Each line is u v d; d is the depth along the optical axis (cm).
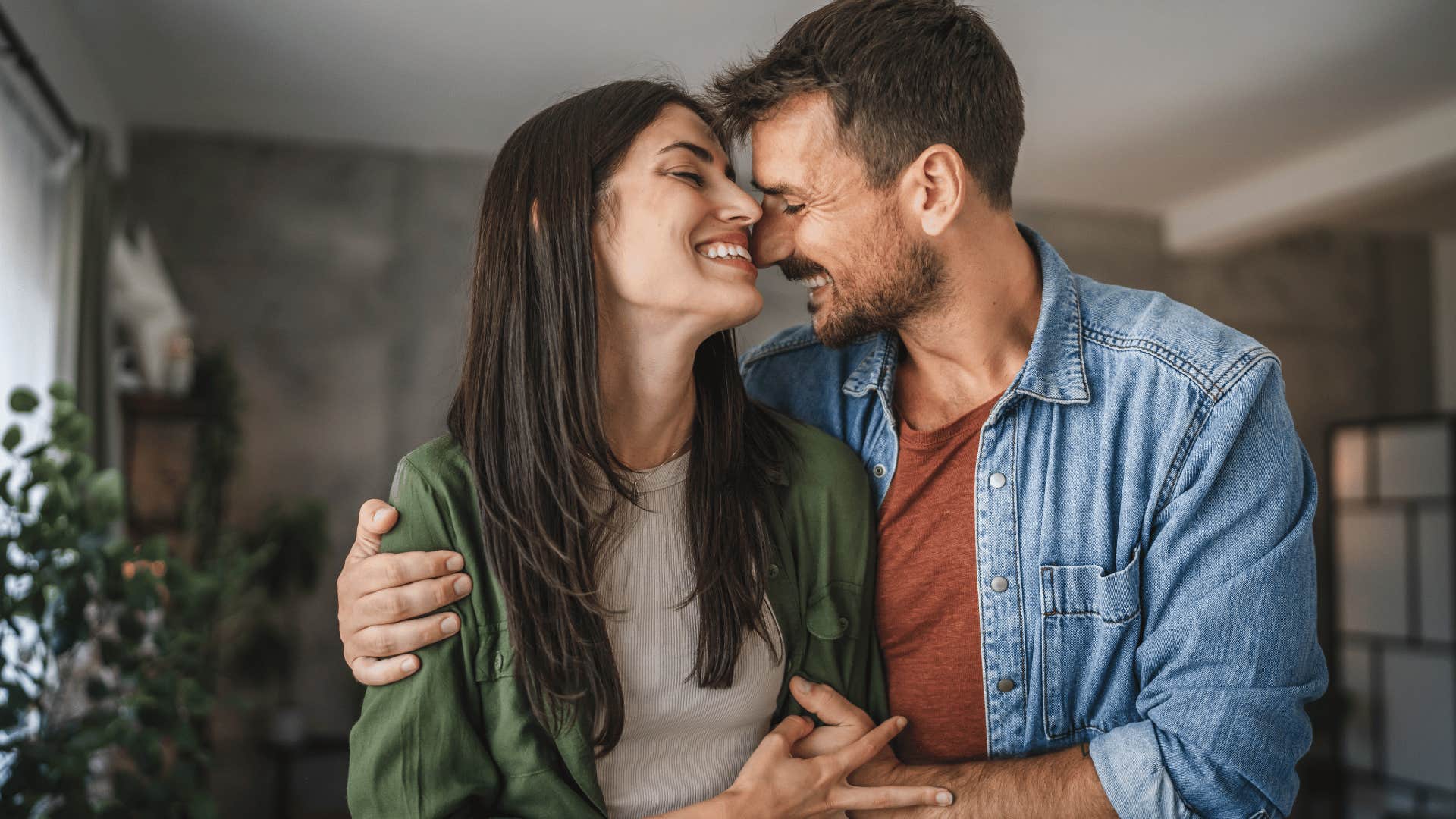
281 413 569
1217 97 507
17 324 307
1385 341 727
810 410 151
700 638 122
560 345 115
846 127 132
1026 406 136
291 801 514
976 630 136
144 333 513
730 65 145
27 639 273
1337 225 666
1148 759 123
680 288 114
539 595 116
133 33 441
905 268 134
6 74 295
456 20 433
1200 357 129
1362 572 607
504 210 119
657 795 123
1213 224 657
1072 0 411
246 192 571
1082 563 132
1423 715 564
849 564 135
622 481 121
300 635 552
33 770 211
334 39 452
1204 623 124
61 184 348
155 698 233
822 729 129
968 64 134
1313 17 428
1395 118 529
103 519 230
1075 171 618
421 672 114
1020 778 127
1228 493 126
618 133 115
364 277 582
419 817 112
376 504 122
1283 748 124
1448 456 561
